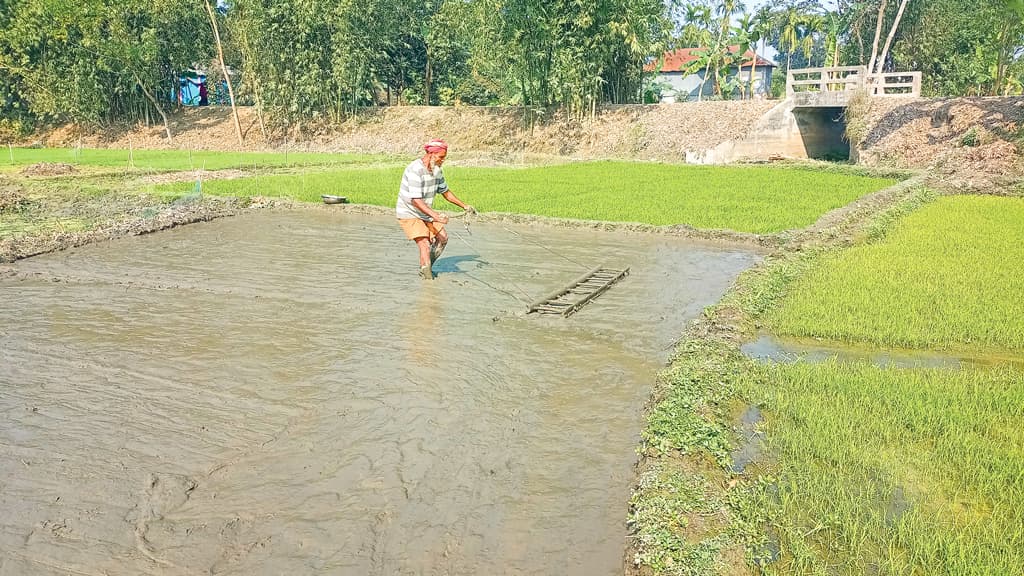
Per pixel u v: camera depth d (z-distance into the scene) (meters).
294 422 5.23
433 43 40.03
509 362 6.50
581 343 7.06
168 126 40.19
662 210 15.55
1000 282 9.04
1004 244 11.47
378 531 3.89
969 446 4.70
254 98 41.78
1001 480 4.28
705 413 5.23
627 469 4.59
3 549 3.73
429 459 4.68
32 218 14.59
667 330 7.53
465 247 11.98
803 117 29.92
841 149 31.84
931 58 37.06
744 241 12.52
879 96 27.88
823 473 4.45
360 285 9.28
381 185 19.94
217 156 32.44
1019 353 6.89
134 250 11.46
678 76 53.75
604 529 3.94
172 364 6.39
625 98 35.56
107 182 20.86
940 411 5.20
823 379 5.94
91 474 4.48
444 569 3.58
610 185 20.25
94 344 6.92
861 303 8.27
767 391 5.73
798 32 40.41
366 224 14.12
